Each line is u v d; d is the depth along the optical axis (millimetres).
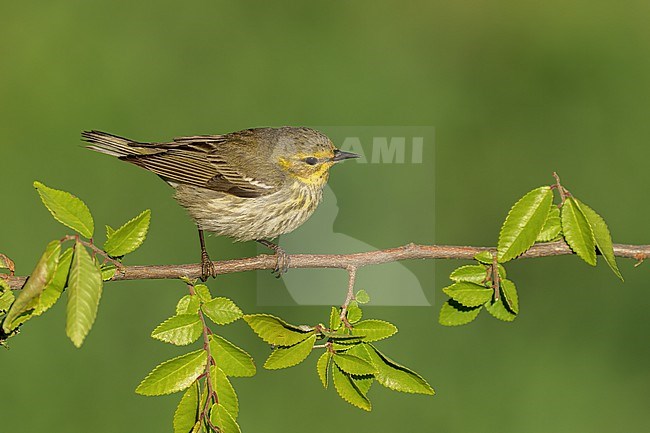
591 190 14250
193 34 15258
